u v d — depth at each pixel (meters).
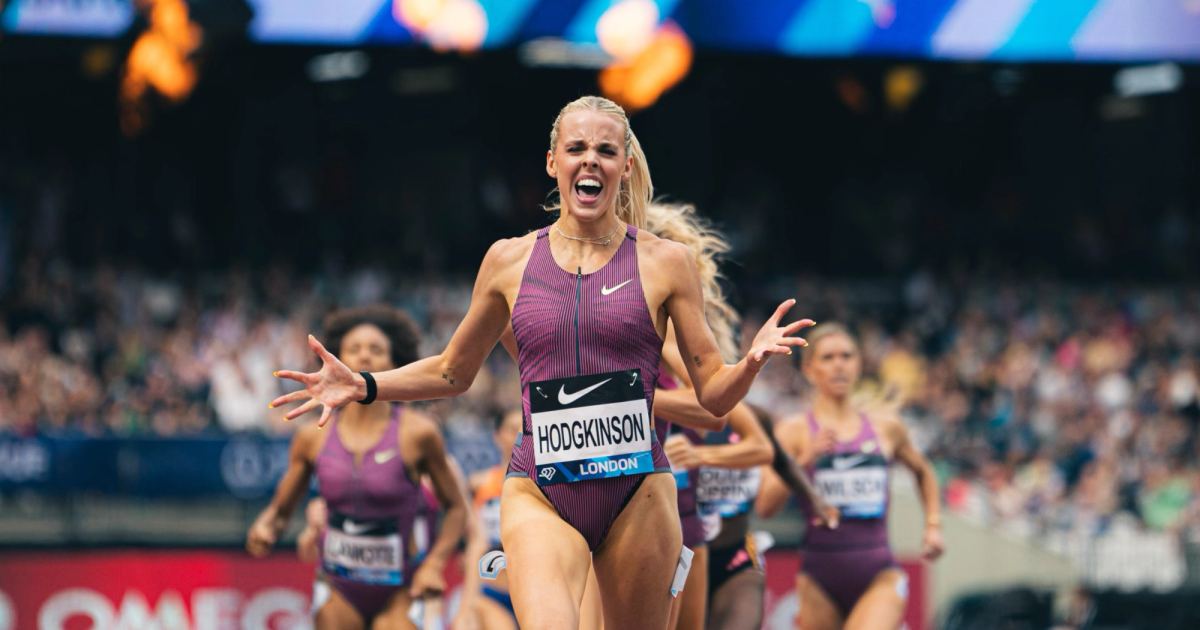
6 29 21.44
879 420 10.39
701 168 32.31
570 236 5.64
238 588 14.34
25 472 14.57
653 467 5.55
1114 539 16.84
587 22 23.61
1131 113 33.00
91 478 14.69
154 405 17.91
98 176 27.61
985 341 24.89
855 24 24.70
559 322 5.52
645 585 5.57
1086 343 24.44
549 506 5.55
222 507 14.95
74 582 14.07
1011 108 33.03
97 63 24.83
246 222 28.58
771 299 27.19
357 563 8.85
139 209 27.73
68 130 27.72
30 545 14.19
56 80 27.31
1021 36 25.20
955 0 25.05
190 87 26.06
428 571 8.73
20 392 17.41
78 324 21.33
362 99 29.88
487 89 30.30
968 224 32.19
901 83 29.19
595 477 5.48
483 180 30.45
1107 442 20.84
